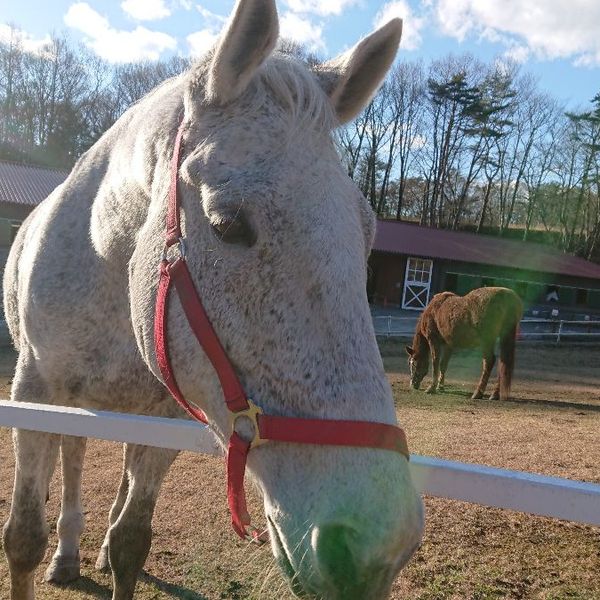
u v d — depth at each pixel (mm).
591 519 1347
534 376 13195
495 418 7555
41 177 25141
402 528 1208
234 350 1392
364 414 1296
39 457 2258
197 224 1477
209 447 1730
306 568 1232
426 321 10594
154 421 1800
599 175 41000
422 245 26094
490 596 2881
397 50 1674
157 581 3025
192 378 1503
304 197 1350
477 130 43062
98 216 2125
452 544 3424
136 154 1933
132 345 2141
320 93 1473
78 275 2201
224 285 1396
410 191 46188
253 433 1355
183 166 1472
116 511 3168
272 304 1346
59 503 4086
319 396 1309
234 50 1403
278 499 1318
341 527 1201
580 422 7504
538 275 25922
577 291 26375
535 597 2889
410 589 2920
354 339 1334
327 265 1328
